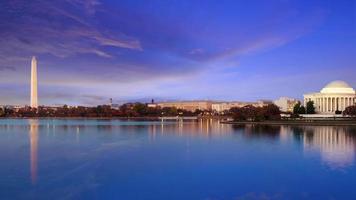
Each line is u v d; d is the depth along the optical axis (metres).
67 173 79.44
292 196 62.00
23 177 75.00
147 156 104.56
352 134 179.62
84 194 62.97
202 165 89.81
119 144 137.62
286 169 84.31
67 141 150.38
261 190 65.56
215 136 172.25
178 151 115.75
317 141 144.12
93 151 116.00
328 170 82.88
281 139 153.88
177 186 68.44
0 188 66.38
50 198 60.34
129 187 67.44
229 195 62.56
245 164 90.88
